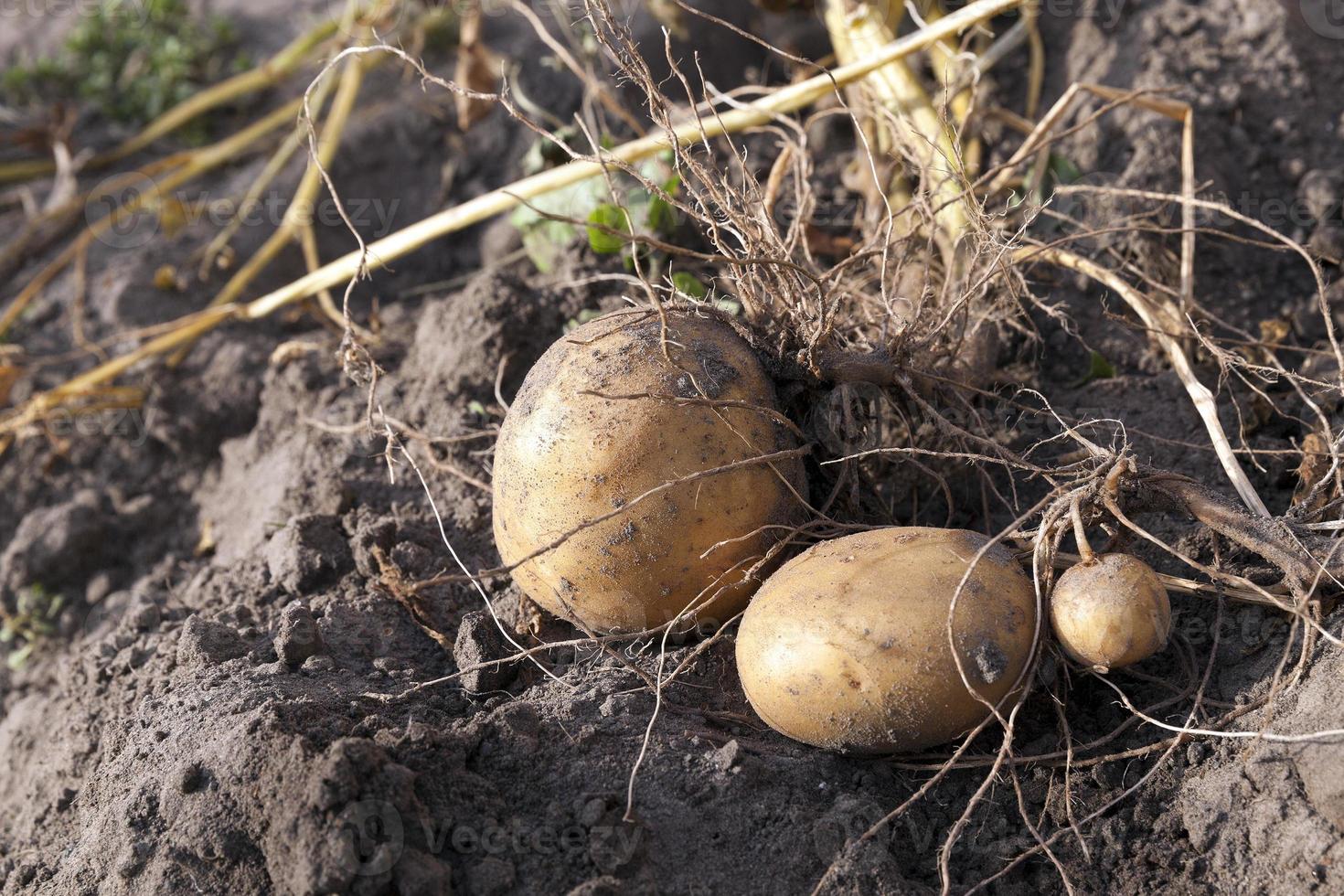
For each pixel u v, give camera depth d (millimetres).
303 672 629
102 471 809
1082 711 612
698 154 783
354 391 768
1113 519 600
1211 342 672
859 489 647
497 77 879
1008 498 672
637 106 835
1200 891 573
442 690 623
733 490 605
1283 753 576
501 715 599
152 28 1123
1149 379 711
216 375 806
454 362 734
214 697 616
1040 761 598
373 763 568
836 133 812
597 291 745
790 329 635
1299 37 799
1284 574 608
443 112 915
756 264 639
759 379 622
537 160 792
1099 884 581
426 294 854
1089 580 579
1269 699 588
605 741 599
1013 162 687
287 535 692
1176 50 799
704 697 620
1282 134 780
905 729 578
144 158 1035
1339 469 626
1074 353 727
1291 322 736
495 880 567
